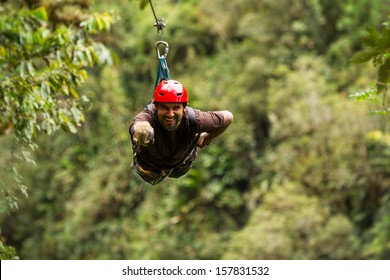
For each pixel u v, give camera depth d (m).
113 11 10.62
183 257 25.70
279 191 22.69
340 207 23.02
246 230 22.45
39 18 10.23
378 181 22.83
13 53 9.92
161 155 6.09
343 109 23.19
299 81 25.75
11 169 9.09
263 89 28.31
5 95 9.03
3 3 10.98
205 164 26.92
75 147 29.38
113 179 28.61
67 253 29.09
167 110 5.76
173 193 27.20
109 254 27.81
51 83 9.37
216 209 27.02
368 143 22.72
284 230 21.75
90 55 10.00
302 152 23.72
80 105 9.65
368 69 26.78
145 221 27.55
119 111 29.28
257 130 27.75
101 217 28.70
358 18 28.62
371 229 22.09
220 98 28.38
